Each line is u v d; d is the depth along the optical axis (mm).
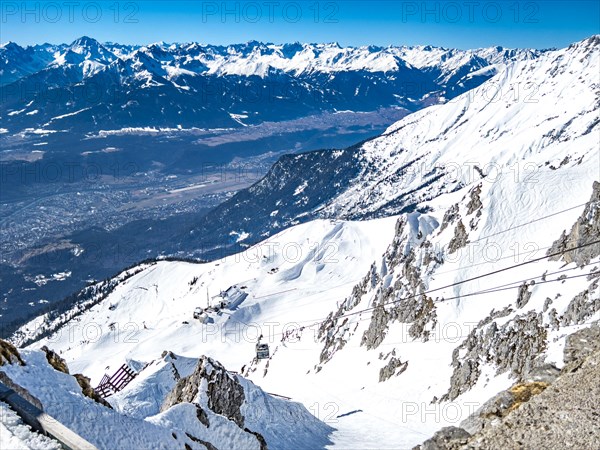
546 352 73250
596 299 75125
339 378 124812
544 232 123438
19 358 28562
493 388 77875
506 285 110562
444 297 120188
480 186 144000
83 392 30812
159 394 83375
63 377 29359
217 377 61219
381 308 136250
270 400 68188
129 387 84688
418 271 135125
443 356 101188
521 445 18469
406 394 94000
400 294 134875
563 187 134750
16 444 15297
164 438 30406
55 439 15875
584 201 125812
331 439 68562
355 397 104562
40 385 27406
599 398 19422
